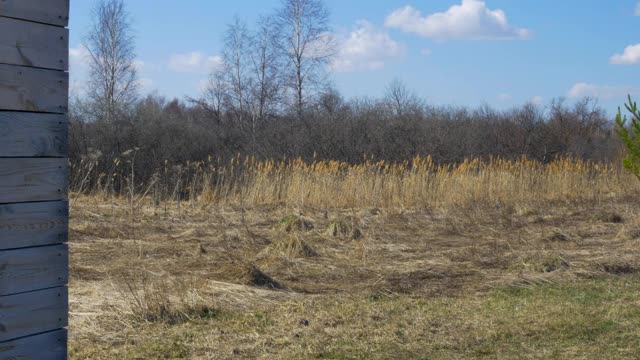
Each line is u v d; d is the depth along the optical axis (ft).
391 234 43.52
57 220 12.89
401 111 99.30
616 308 26.35
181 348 20.54
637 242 40.55
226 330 22.50
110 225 42.80
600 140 112.57
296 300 26.68
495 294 28.81
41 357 12.73
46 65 12.60
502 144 105.50
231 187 59.57
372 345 21.54
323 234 41.93
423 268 33.19
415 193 57.36
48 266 12.80
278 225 43.80
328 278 31.27
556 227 47.34
